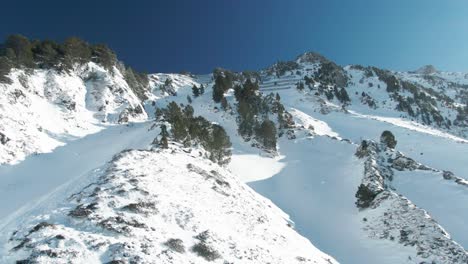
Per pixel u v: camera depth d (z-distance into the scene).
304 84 184.12
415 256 40.03
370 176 60.50
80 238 21.08
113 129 82.31
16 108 68.00
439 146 95.44
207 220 28.81
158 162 40.41
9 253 20.03
